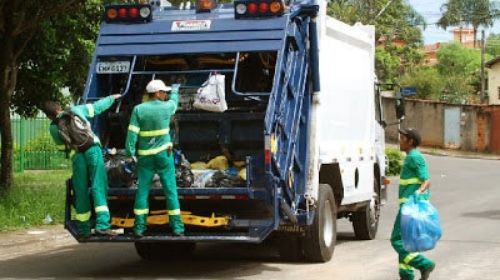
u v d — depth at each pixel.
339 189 13.37
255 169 10.69
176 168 10.91
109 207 11.41
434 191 28.05
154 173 10.66
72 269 11.98
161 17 11.78
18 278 11.12
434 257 12.96
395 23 70.62
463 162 46.91
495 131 54.41
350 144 14.00
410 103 59.06
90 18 20.77
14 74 18.75
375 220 15.95
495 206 22.34
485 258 12.88
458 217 19.48
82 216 10.88
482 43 69.56
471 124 55.78
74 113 10.88
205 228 11.05
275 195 10.55
